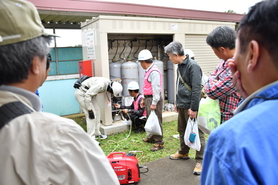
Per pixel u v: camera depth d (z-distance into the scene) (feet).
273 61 1.82
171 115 18.28
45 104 19.35
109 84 13.87
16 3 2.21
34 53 2.32
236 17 23.13
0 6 2.11
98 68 15.60
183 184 9.24
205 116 7.00
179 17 19.49
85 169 2.28
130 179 9.05
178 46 9.68
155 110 12.49
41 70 2.49
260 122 1.73
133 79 17.47
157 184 9.28
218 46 6.14
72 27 21.85
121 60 19.65
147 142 14.12
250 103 2.01
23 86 2.37
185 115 10.23
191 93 9.86
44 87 19.20
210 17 21.20
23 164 2.03
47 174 2.06
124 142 14.21
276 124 1.72
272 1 1.84
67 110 20.53
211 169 1.86
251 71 1.98
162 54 20.81
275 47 1.78
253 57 1.90
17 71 2.24
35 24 2.35
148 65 12.50
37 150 2.05
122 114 17.37
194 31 18.90
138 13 17.95
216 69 6.97
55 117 2.32
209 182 1.88
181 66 9.94
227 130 1.82
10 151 2.02
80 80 14.16
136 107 15.87
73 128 2.30
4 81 2.27
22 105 2.25
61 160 2.11
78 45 22.50
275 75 1.86
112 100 16.84
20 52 2.20
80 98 13.83
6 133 2.06
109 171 2.52
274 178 1.57
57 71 21.47
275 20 1.76
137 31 16.11
